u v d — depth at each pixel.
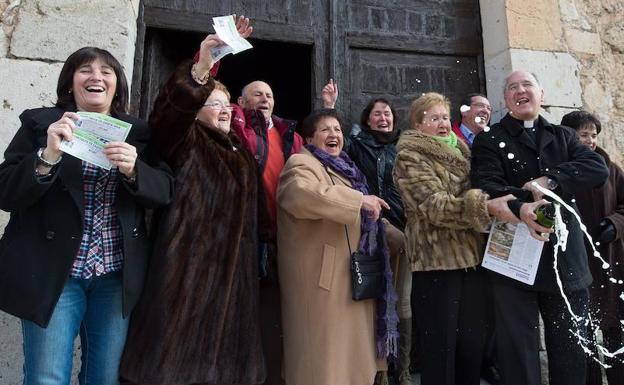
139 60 2.62
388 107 2.59
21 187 1.22
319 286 1.68
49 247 1.30
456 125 2.82
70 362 1.34
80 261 1.35
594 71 3.24
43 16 2.29
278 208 1.86
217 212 1.54
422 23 3.27
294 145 2.39
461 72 3.31
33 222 1.33
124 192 1.43
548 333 1.69
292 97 4.82
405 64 3.20
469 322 1.83
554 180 1.59
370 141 2.48
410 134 1.90
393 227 2.13
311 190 1.67
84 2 2.36
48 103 2.21
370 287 1.70
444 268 1.71
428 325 1.76
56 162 1.24
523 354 1.63
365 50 3.13
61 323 1.31
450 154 1.81
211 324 1.44
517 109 1.80
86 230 1.36
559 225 1.44
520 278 1.61
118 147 1.25
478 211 1.59
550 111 3.05
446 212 1.65
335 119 2.01
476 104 2.68
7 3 2.29
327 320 1.64
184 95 1.41
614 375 2.15
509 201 1.55
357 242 1.77
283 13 2.99
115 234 1.42
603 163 1.68
